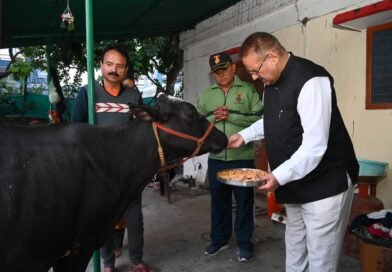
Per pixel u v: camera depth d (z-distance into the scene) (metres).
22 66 9.71
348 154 2.23
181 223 4.82
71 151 2.05
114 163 2.27
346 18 3.73
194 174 7.41
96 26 7.26
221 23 6.70
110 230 2.34
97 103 3.04
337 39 4.41
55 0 5.27
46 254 2.02
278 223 4.66
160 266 3.58
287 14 5.18
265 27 5.64
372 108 4.02
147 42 9.56
